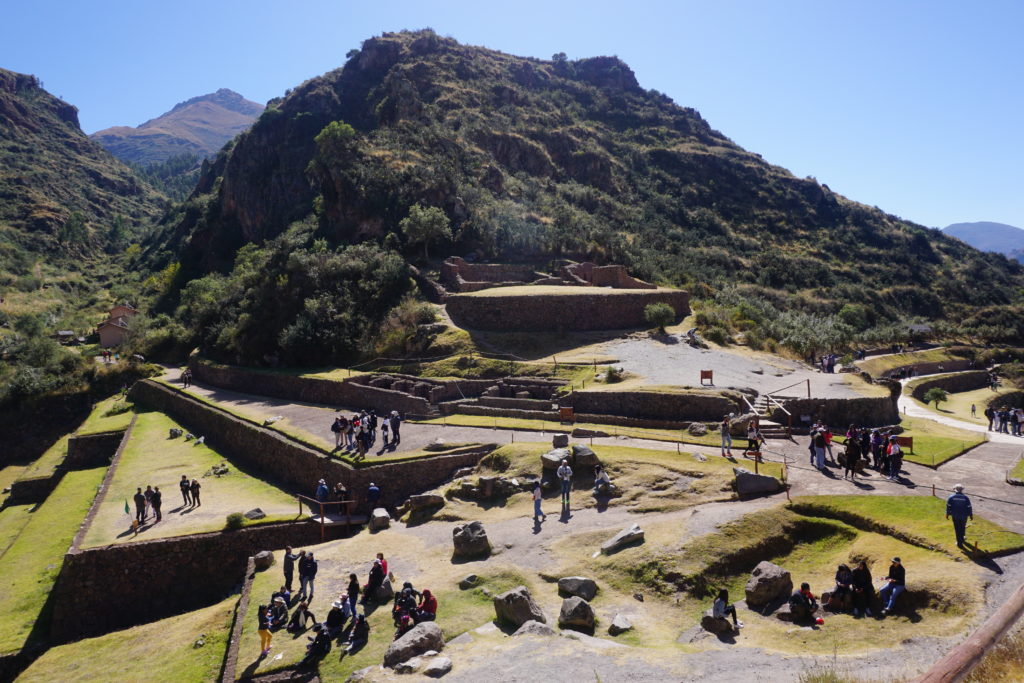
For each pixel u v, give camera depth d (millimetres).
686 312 60094
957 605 14375
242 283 75938
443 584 20203
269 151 121750
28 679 20891
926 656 12422
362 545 25047
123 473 39156
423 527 26141
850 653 13289
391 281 62938
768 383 39719
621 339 51594
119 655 21469
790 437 30312
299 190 111312
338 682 15656
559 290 59594
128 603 26438
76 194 190875
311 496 33406
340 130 87062
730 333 56625
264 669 17031
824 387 38375
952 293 125875
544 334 53000
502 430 35250
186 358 79250
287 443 37219
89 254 158125
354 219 80625
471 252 75438
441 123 106812
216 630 21375
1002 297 128500
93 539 27672
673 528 20734
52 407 69188
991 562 16141
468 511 26484
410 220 71875
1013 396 71500
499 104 129500
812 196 155375
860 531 19641
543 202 93188
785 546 19734
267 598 21562
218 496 33938
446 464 31078
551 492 26422
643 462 26609
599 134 143250
